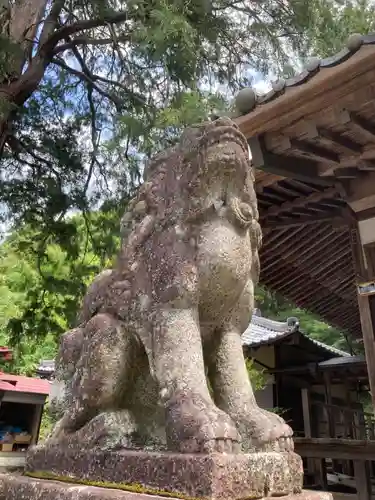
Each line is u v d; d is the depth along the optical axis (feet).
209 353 4.97
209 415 3.75
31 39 18.08
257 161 9.83
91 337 4.84
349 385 32.24
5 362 27.14
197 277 4.57
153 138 16.47
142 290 4.80
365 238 11.48
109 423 4.42
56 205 19.69
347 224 13.05
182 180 4.96
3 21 15.70
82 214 21.54
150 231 5.08
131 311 4.82
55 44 19.17
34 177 19.81
